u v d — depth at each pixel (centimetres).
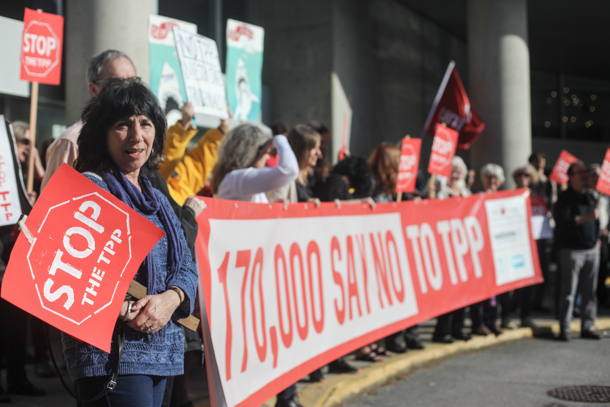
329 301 404
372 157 574
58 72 391
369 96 1273
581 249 659
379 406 423
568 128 2075
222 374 278
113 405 178
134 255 178
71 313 162
